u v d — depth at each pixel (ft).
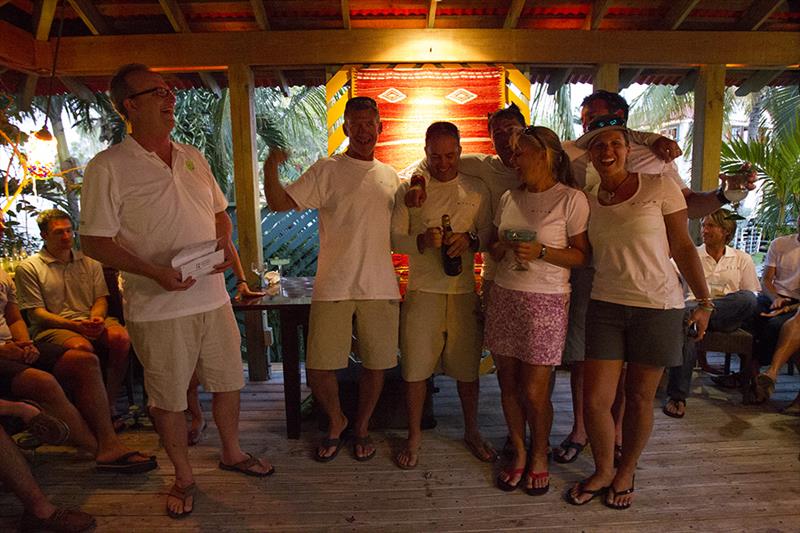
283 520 7.51
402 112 12.54
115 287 11.09
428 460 9.10
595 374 7.52
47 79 13.21
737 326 11.42
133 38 12.02
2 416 7.87
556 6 12.45
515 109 8.48
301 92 28.30
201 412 10.36
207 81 13.12
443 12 12.52
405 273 12.76
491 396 11.92
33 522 7.24
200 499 8.02
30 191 15.93
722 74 12.51
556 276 7.54
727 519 7.39
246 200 12.65
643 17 12.71
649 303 7.04
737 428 10.09
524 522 7.40
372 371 8.91
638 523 7.33
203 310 7.52
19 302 10.21
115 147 6.92
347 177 8.46
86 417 8.75
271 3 12.02
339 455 9.30
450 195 8.39
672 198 7.07
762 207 19.38
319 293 8.63
